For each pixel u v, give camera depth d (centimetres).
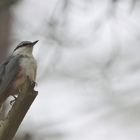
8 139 713
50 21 1192
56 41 1220
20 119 715
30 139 1212
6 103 1139
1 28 1343
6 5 1259
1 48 1338
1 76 912
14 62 916
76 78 1327
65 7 1138
